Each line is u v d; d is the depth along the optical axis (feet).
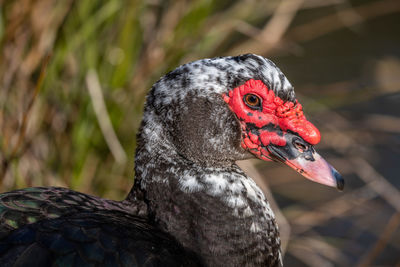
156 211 18.79
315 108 34.27
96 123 26.89
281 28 32.12
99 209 18.80
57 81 27.09
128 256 16.74
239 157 19.72
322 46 48.65
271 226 19.25
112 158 27.37
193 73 18.85
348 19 45.24
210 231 18.40
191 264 17.88
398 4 50.29
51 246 16.39
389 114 40.73
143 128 19.20
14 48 26.11
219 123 19.03
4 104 25.95
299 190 35.91
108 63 27.81
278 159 19.60
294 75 43.57
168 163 18.86
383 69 45.32
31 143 26.43
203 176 18.81
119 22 28.02
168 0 30.83
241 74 18.99
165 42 28.30
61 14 26.68
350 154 36.37
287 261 31.71
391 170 37.17
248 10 31.78
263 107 19.26
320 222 33.37
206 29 29.45
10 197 18.39
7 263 15.90
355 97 36.52
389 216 34.68
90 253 16.51
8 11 25.98
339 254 31.89
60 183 26.58
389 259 31.91
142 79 27.55
